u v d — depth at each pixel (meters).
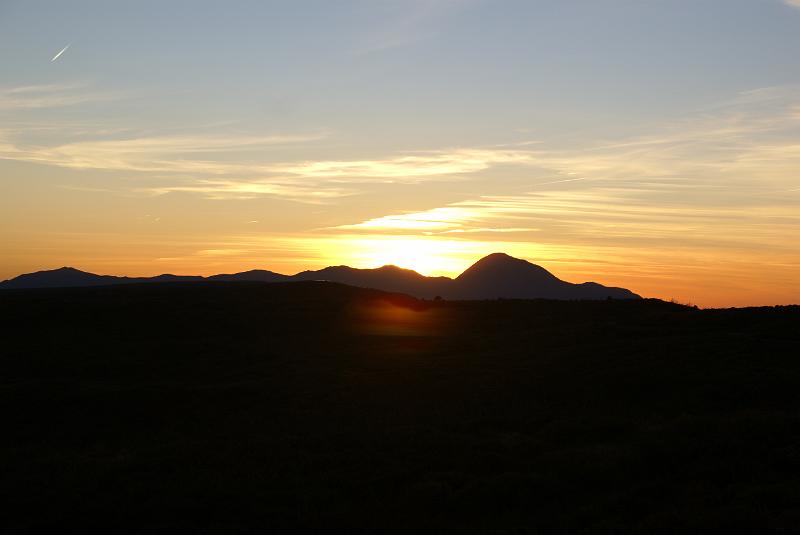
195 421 28.09
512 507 17.28
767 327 39.34
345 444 22.66
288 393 31.00
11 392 31.36
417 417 26.47
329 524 16.25
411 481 19.09
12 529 16.45
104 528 16.44
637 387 28.88
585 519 16.17
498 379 31.84
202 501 17.77
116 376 37.22
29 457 23.55
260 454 21.73
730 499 16.31
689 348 34.03
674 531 14.74
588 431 23.14
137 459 21.70
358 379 33.59
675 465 18.98
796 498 15.77
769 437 20.30
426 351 40.78
